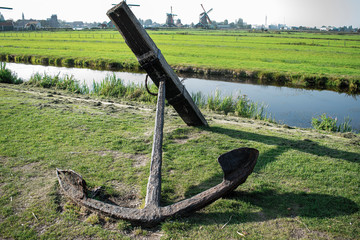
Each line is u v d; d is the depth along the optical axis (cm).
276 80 2277
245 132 721
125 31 551
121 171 478
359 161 533
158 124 468
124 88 1501
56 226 334
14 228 329
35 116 747
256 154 385
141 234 324
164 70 600
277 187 437
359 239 322
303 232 333
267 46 4859
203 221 350
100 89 1516
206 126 746
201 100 1438
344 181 455
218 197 358
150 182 364
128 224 336
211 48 4416
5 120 702
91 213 360
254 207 382
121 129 692
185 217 349
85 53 3569
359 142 682
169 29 13800
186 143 621
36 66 2864
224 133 699
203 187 436
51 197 389
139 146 586
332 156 559
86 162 505
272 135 715
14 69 2592
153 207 335
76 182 355
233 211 371
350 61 3034
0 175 448
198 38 6900
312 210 376
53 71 2517
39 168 477
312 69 2497
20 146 560
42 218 348
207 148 595
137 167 494
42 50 3856
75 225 337
